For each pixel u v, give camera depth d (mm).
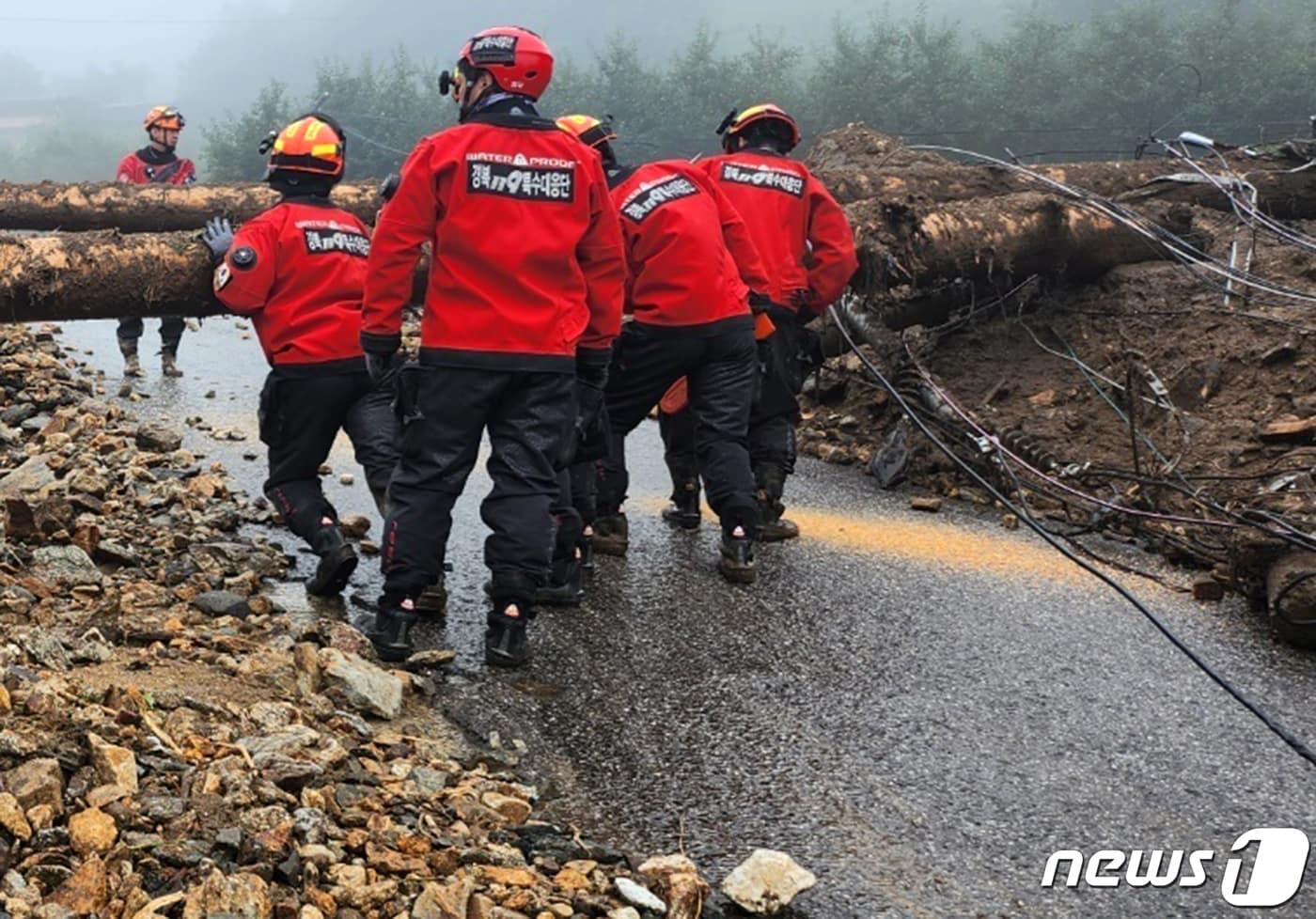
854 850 3596
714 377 5727
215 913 2701
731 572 5742
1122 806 3896
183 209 10258
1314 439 6719
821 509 7047
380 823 3283
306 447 5273
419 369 4547
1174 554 6219
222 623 4672
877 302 8000
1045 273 8688
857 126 11445
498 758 3990
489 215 4453
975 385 8305
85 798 2998
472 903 3006
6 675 3510
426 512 4602
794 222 6266
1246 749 4297
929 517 6957
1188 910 3385
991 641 5160
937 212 8000
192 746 3445
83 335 11516
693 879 3287
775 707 4484
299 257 5152
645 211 5574
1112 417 7586
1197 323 7949
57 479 6312
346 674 4230
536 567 4656
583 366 4836
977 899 3391
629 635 5094
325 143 5266
